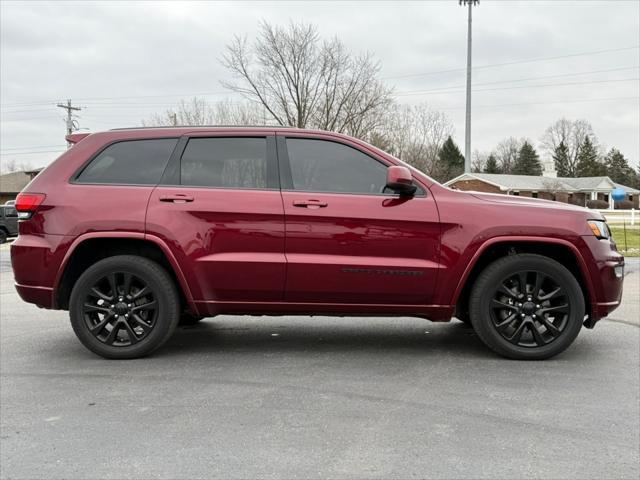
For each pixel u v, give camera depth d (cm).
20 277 448
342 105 3381
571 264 464
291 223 438
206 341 526
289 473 273
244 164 454
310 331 567
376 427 326
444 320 455
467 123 3953
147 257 466
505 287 449
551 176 7000
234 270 439
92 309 453
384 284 440
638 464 282
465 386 395
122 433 320
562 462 284
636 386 395
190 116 3569
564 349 452
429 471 275
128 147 462
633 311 656
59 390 391
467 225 438
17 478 270
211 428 326
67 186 450
